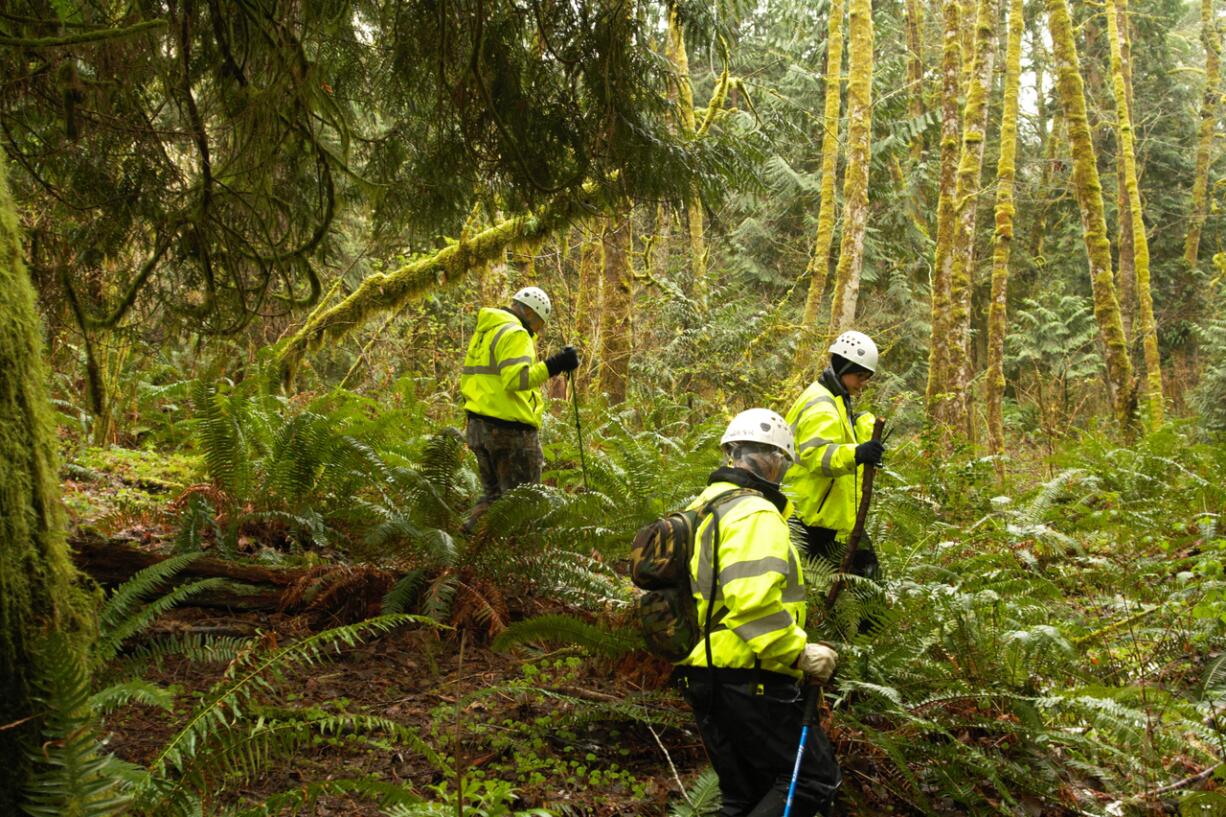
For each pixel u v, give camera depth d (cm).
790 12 2183
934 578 561
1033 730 391
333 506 585
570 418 976
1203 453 925
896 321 2289
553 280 1504
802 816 291
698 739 420
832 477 461
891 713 389
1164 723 396
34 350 238
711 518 296
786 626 278
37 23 409
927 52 2931
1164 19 3303
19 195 539
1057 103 3209
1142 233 1762
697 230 1789
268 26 514
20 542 223
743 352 1347
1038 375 1945
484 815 310
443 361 1323
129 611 439
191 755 262
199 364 1030
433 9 532
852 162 1359
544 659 481
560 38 554
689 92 736
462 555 521
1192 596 521
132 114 519
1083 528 751
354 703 422
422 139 629
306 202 652
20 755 217
